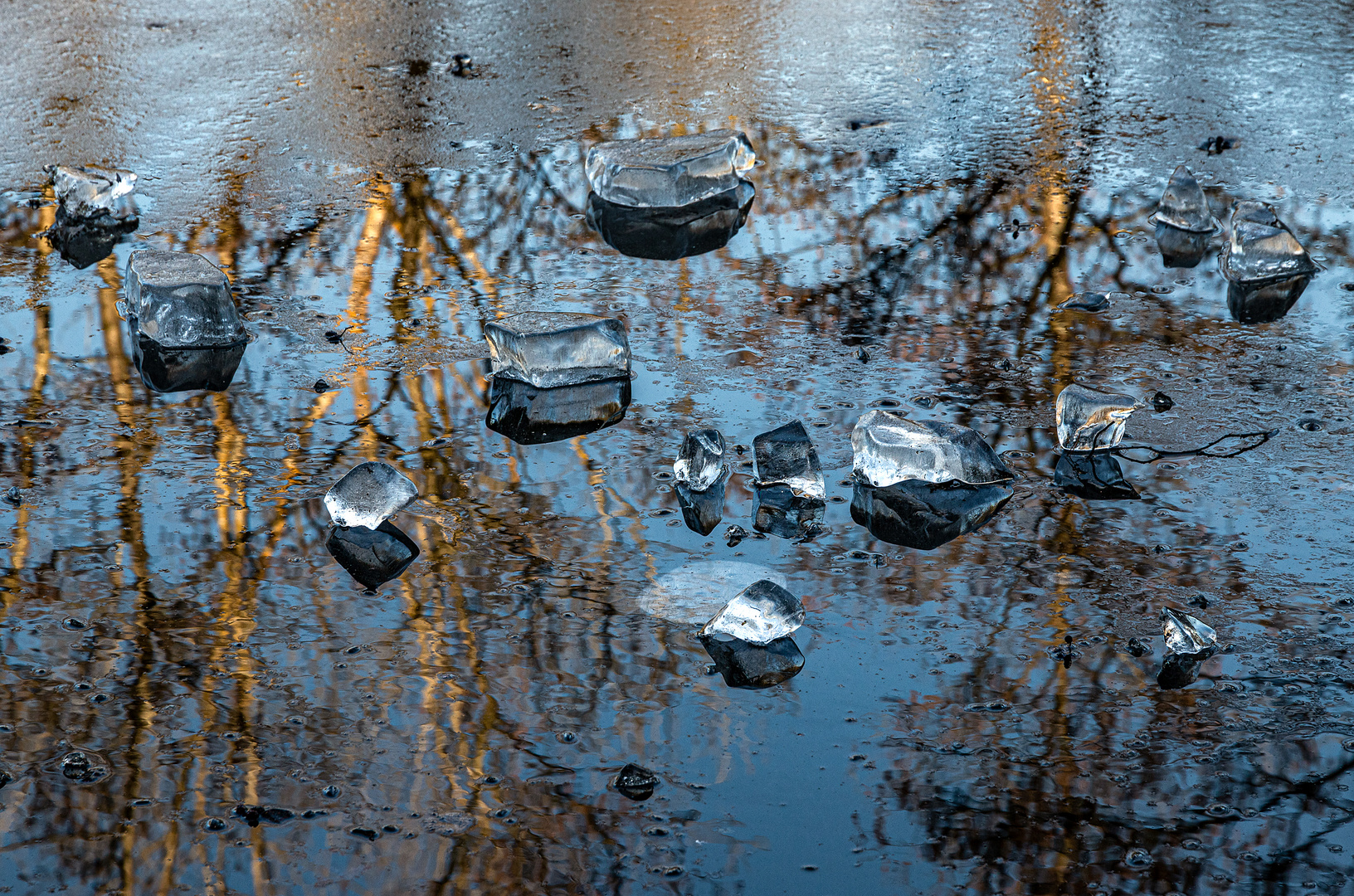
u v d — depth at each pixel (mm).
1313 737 1720
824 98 4625
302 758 1686
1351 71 4758
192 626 1964
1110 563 2121
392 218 3674
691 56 5082
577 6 5766
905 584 2086
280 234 3553
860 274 3322
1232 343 2920
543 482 2400
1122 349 2898
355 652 1905
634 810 1604
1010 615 1997
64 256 3404
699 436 2381
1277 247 3252
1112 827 1576
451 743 1716
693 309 3137
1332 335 2951
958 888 1488
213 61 4969
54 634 1937
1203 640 1897
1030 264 3361
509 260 3424
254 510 2289
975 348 2916
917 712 1784
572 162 4086
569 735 1734
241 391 2740
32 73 4785
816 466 2373
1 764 1669
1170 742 1716
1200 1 5730
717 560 2154
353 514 2232
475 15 5617
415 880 1488
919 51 5121
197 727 1743
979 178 3924
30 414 2623
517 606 2023
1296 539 2168
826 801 1621
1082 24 5441
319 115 4438
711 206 3793
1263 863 1517
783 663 1894
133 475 2402
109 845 1537
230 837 1551
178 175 3936
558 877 1498
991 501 2332
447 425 2611
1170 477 2383
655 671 1870
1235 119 4344
